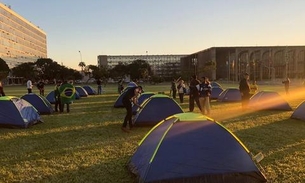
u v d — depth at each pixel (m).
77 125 12.51
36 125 12.65
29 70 102.44
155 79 90.25
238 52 128.50
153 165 5.54
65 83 17.17
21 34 136.88
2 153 8.26
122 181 6.11
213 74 123.31
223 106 18.52
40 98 16.42
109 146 8.85
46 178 6.37
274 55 128.12
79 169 6.88
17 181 6.23
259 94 16.42
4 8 116.50
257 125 11.68
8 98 12.27
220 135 5.94
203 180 5.51
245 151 5.91
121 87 33.91
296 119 12.86
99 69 112.50
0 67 90.25
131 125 11.34
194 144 5.78
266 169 6.56
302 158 7.36
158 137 6.00
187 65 168.50
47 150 8.52
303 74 126.56
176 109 11.86
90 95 33.19
